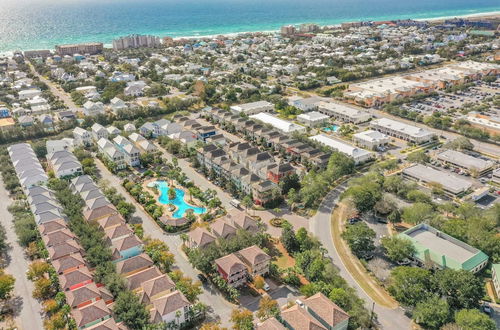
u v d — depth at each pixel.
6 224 184.50
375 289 145.38
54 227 169.75
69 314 129.25
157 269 146.88
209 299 140.38
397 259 156.50
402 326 128.75
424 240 165.38
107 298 135.50
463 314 121.38
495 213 177.38
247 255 150.38
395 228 182.12
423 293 134.50
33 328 128.25
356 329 122.50
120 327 120.25
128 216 185.50
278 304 136.75
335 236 176.50
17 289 145.50
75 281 140.38
